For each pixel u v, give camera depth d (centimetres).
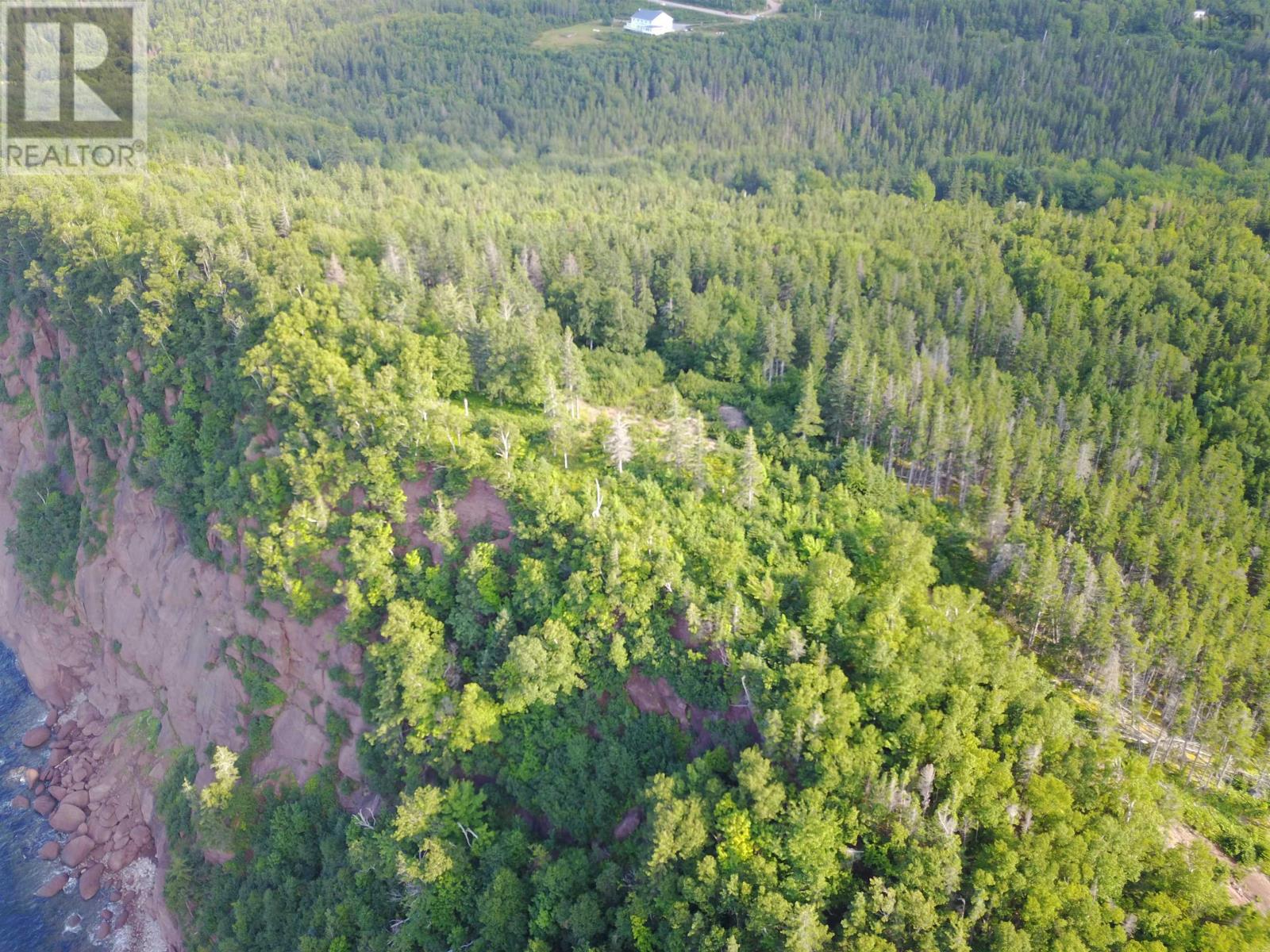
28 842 10850
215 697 10306
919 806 6675
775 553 8631
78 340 12212
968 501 10450
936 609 8075
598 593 8162
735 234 15450
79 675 12525
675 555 8312
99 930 9969
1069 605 8494
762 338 12256
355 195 16438
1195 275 14262
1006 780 6869
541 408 10531
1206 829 7656
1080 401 11262
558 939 7381
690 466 9450
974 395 11219
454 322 10875
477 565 8588
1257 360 12219
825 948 6328
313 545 9256
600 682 8131
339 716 9331
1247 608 9000
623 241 14175
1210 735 7988
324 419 9538
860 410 10856
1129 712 8688
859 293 13688
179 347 11056
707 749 7762
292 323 10225
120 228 12406
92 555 11906
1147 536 9631
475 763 8331
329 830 9038
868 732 7075
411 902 7712
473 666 8612
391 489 9181
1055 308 13488
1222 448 10875
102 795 11062
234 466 10156
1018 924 6381
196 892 9512
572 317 12606
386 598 8906
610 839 7756
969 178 19550
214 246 11531
